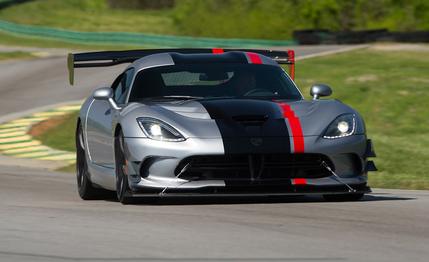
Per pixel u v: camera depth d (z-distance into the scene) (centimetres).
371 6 13850
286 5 14375
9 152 4959
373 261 1430
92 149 2641
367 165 2281
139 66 2602
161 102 2383
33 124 6016
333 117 2259
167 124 2208
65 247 1590
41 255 1516
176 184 2167
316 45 10650
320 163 2198
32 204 2358
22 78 8525
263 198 2416
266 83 2512
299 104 2339
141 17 17062
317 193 2186
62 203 2395
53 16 16788
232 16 14725
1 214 2075
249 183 2155
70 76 2847
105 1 19700
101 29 15462
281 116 2245
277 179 2169
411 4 13462
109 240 1656
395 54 8425
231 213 2025
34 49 11931
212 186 2152
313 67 7600
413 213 2045
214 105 2295
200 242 1617
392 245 1581
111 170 2444
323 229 1770
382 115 5716
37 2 18425
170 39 12500
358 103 6078
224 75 2527
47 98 7294
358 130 2253
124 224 1861
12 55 10469
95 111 2670
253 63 2600
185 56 2642
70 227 1833
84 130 2728
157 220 1916
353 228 1786
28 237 1712
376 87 6506
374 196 2591
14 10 17250
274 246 1571
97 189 2672
